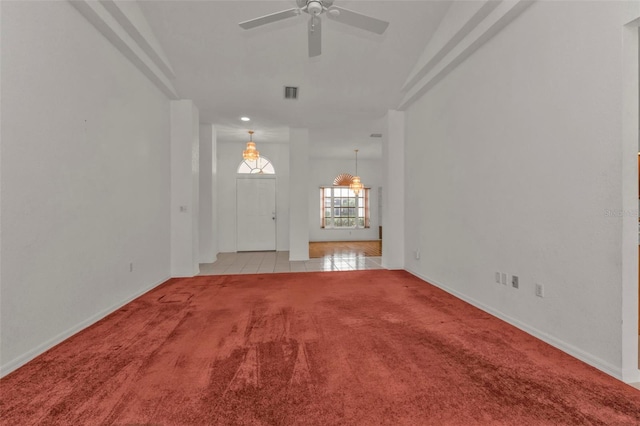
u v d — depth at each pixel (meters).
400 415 1.41
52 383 1.68
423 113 4.25
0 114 1.78
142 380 1.71
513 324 2.52
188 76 4.06
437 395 1.56
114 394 1.58
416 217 4.51
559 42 2.08
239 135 6.83
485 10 2.61
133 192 3.38
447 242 3.61
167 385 1.66
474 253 3.08
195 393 1.59
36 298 2.03
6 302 1.81
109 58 2.90
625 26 1.70
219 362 1.92
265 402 1.51
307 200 6.21
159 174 4.11
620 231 1.72
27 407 1.47
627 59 1.70
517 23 2.47
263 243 7.72
